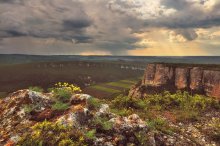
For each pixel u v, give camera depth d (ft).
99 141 36.68
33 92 44.50
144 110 67.00
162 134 45.80
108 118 42.60
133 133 39.78
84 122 39.63
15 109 42.47
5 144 35.60
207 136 54.90
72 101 44.34
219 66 368.48
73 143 33.50
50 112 41.11
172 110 71.36
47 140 34.45
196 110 72.18
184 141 46.39
